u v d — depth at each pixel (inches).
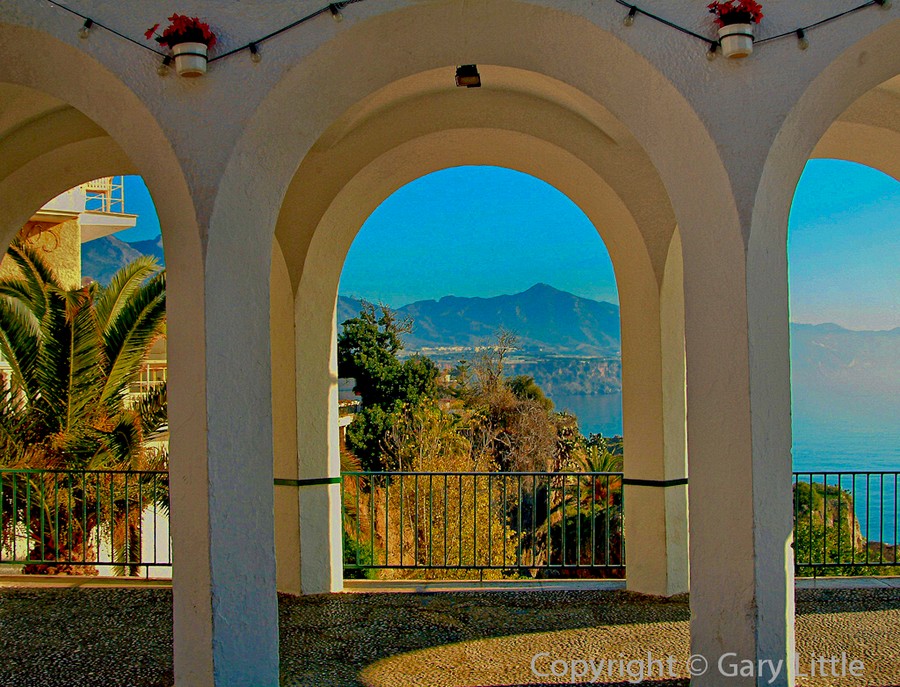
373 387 903.7
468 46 155.1
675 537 231.1
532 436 916.0
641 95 149.5
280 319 235.3
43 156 219.8
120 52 143.3
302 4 144.9
